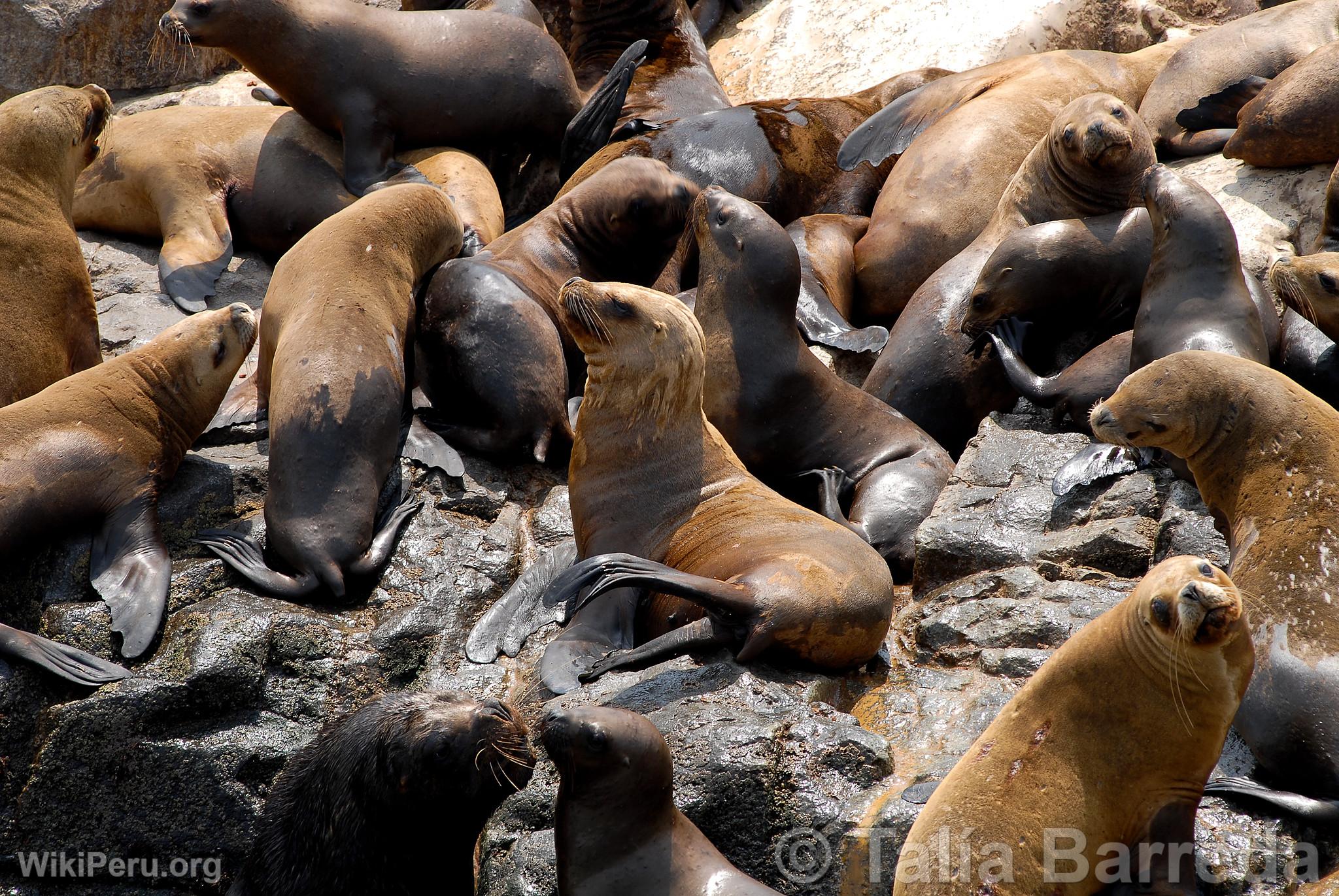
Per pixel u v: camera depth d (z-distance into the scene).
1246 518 22.64
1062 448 28.70
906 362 33.09
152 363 29.25
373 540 28.00
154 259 40.44
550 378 31.94
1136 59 42.06
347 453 28.00
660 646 23.27
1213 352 23.77
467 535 28.70
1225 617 16.45
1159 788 17.56
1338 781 19.39
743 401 30.61
